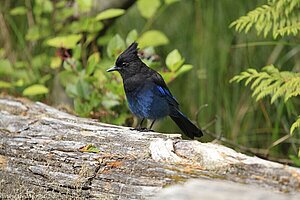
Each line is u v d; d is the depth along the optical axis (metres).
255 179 6.69
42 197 8.09
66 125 9.19
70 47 11.52
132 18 14.17
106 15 11.62
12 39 14.46
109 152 8.15
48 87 13.82
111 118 11.55
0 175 8.49
